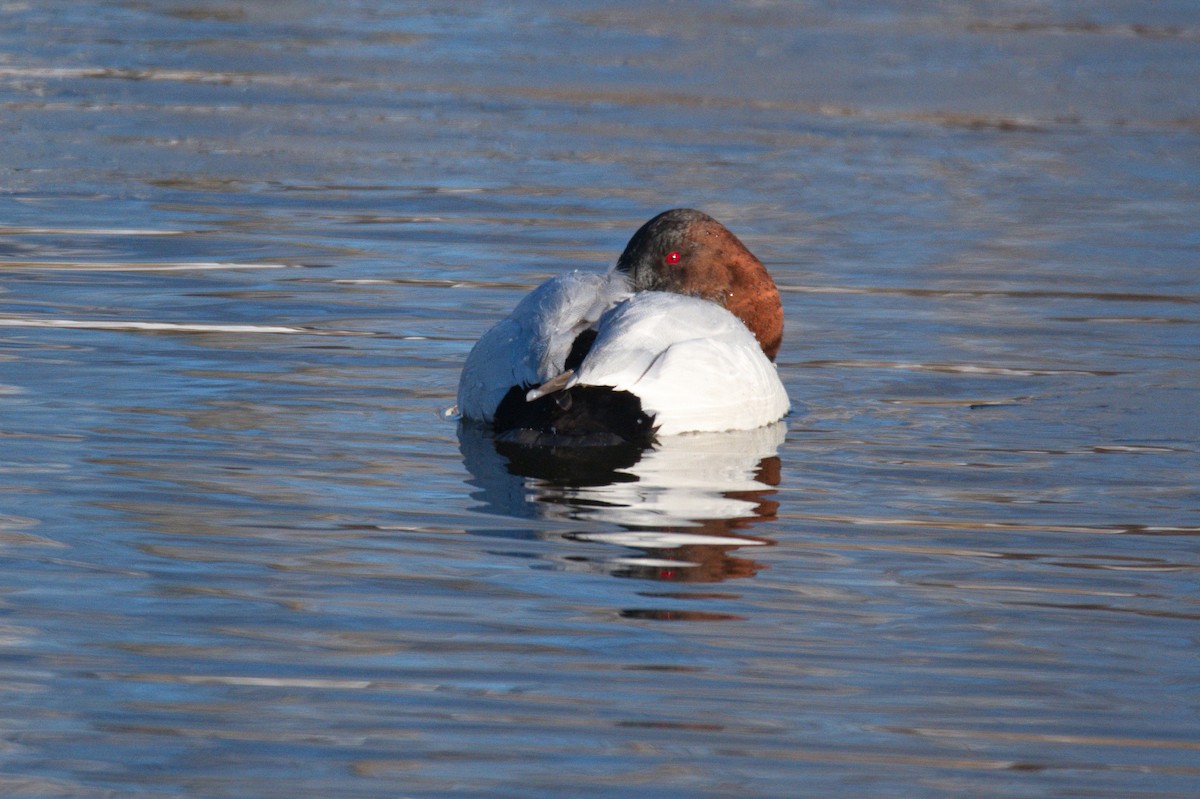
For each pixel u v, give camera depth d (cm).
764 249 1772
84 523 904
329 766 639
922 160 2250
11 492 952
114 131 2255
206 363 1288
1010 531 938
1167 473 1059
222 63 2750
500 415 1088
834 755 659
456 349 1366
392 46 2944
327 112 2419
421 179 2061
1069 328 1471
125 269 1612
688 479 1019
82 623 766
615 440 1062
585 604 805
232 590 812
